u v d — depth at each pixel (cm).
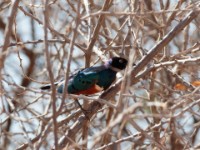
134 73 1161
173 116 911
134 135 1102
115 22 1588
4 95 1074
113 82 1313
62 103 916
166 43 1177
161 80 1499
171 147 1461
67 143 1105
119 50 1470
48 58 885
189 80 1461
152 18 1491
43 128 1161
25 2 1205
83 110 1186
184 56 1285
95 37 1241
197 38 1598
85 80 1270
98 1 1594
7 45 919
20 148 1109
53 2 1180
